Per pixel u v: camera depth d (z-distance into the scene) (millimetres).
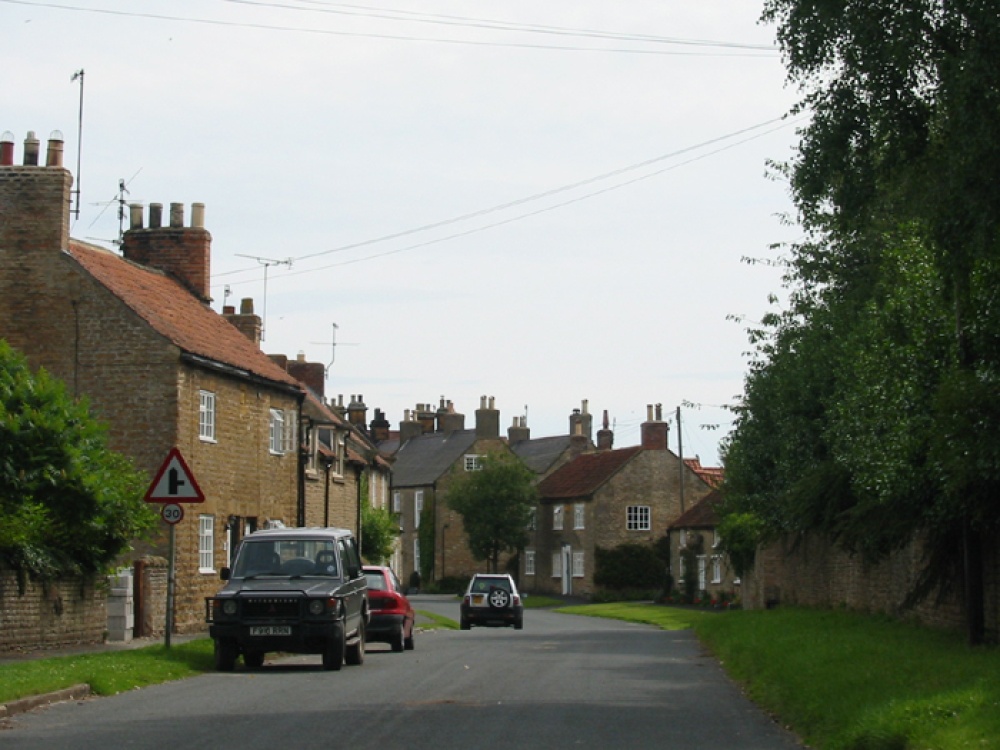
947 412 22938
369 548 71750
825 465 37438
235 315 53375
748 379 47406
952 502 24562
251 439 45500
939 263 21328
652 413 106625
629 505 104062
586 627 58406
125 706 18875
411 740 15211
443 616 70562
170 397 38750
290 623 25406
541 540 111375
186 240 49750
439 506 115375
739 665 25453
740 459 48406
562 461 119688
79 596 30906
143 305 40625
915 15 19609
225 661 25750
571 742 15211
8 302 39219
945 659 22094
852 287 39750
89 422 32344
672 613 74500
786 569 56219
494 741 15180
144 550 38562
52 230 39312
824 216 35156
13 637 27719
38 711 18188
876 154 21594
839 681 19016
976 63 18688
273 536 27859
